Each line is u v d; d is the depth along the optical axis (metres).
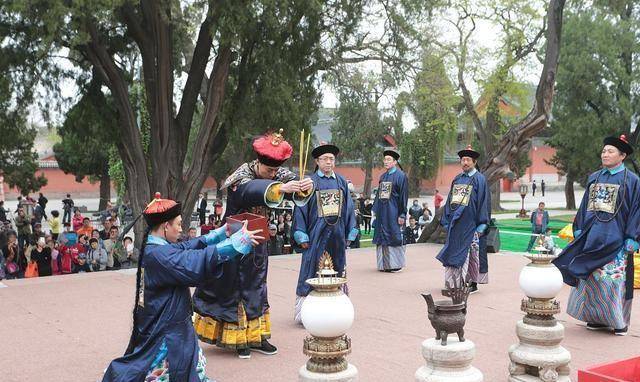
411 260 13.34
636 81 29.97
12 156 31.62
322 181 7.64
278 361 6.04
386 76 20.86
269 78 16.08
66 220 32.94
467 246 9.38
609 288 7.10
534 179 64.69
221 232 4.48
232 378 5.55
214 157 17.75
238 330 6.06
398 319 7.82
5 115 17.30
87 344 6.66
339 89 21.44
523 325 5.13
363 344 6.67
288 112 16.34
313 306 4.03
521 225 27.50
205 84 20.52
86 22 14.25
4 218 24.39
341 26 17.72
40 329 7.27
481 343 6.70
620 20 30.22
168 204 4.16
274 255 14.96
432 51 22.31
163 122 17.14
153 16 16.48
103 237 14.65
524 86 26.52
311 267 7.48
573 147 32.84
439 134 31.83
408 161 40.81
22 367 5.91
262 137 5.76
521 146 16.23
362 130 34.78
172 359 3.97
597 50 30.17
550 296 5.11
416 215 24.91
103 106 17.52
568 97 31.61
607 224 7.15
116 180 26.28
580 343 6.81
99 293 9.34
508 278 10.95
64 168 36.44
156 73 17.06
